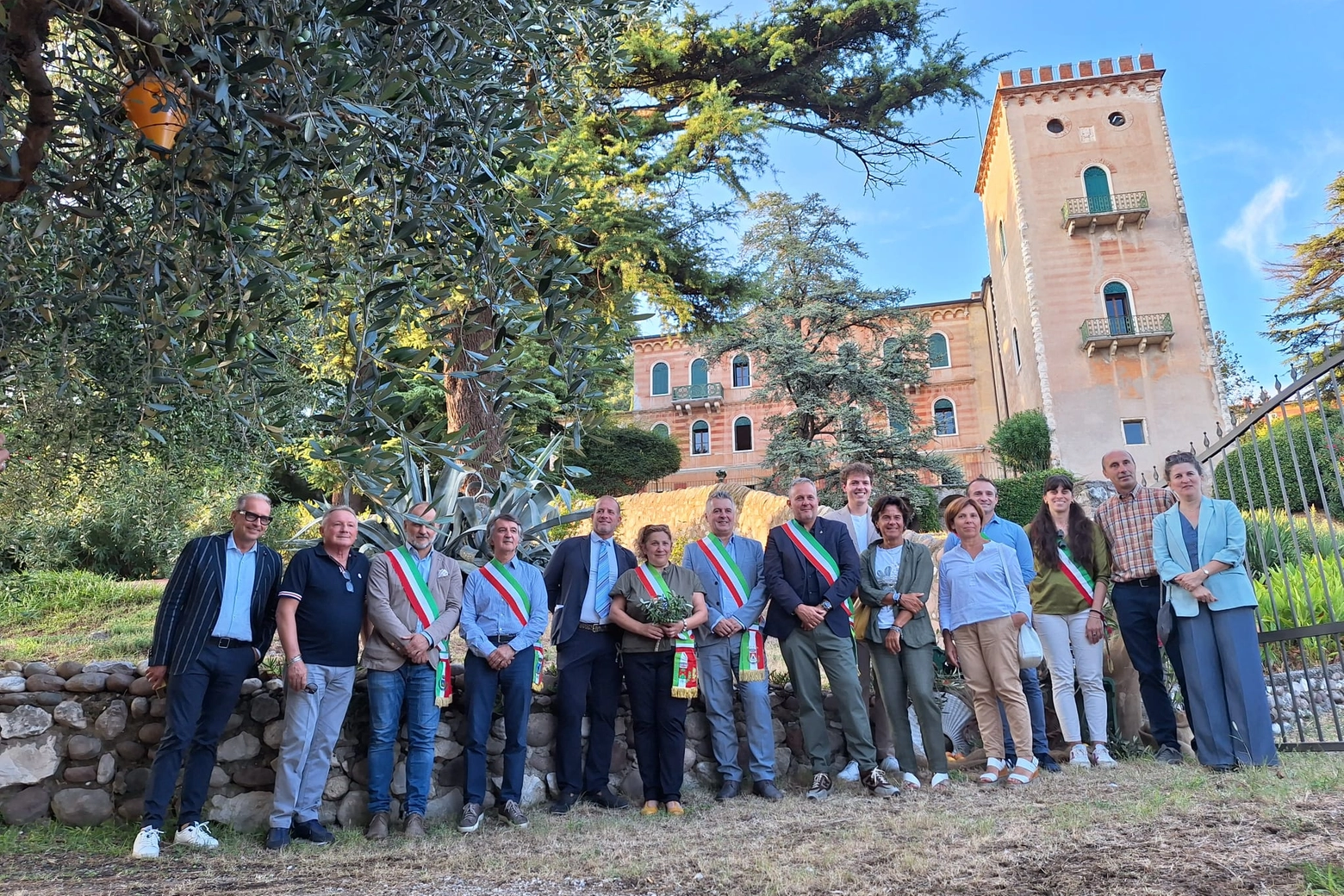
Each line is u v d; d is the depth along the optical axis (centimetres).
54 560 988
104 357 404
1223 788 393
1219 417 2591
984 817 379
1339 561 450
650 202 1330
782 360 2316
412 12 291
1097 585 536
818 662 504
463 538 566
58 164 336
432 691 440
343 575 432
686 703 475
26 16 264
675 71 1498
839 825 390
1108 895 256
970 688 498
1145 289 2716
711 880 308
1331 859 271
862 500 588
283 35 260
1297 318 2700
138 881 330
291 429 373
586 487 2423
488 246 316
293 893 311
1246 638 459
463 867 349
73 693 444
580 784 474
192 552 412
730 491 1213
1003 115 2973
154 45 263
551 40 359
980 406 3434
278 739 446
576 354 324
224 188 295
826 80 1573
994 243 3319
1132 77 2886
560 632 492
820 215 2533
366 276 317
